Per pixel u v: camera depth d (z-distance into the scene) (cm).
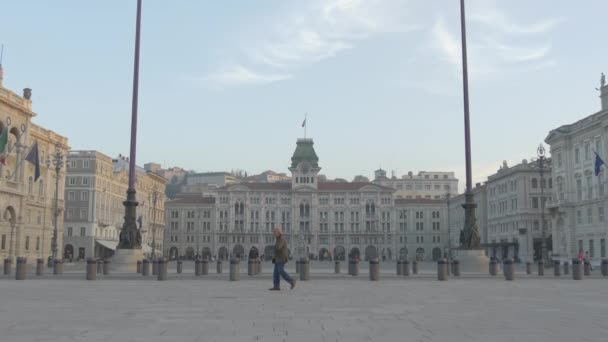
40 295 2381
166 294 2447
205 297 2302
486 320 1600
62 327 1448
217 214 18375
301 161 18562
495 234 13600
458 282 3459
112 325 1485
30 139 8875
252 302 2095
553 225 10112
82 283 3231
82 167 11706
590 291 2697
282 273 2670
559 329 1430
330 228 18425
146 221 15050
